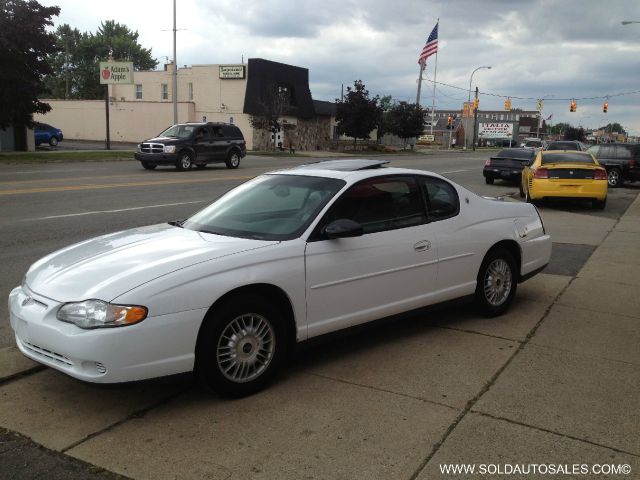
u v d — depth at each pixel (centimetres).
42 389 435
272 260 424
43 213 1255
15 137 3344
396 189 518
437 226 534
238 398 418
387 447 352
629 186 2316
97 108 5250
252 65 4550
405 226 512
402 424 379
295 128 4938
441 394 423
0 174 2083
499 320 591
